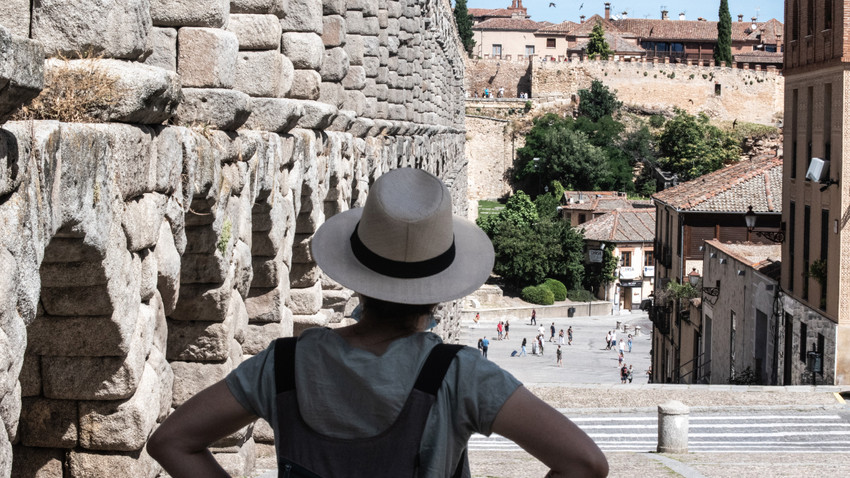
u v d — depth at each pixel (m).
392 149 25.89
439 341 3.46
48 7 6.95
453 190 58.81
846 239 29.88
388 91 27.12
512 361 65.19
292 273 15.80
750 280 36.94
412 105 30.03
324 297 19.28
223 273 10.29
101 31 7.10
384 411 3.31
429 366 3.36
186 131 8.63
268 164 11.70
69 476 8.27
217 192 9.51
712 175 56.91
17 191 5.09
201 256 10.04
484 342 64.38
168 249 8.36
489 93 124.69
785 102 36.94
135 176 7.25
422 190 3.60
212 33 9.97
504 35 138.88
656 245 59.12
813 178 30.97
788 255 34.59
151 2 9.91
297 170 13.29
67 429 8.14
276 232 12.38
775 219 49.47
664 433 18.59
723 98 124.88
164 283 8.52
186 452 3.41
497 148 114.56
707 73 124.44
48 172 5.50
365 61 22.52
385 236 3.52
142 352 8.02
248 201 11.02
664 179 107.88
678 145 112.06
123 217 7.14
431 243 3.55
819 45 32.72
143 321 7.98
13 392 5.08
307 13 13.77
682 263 50.12
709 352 43.25
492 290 81.88
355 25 22.39
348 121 17.81
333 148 16.06
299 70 13.88
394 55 27.08
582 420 24.86
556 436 3.24
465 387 3.33
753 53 141.12
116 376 7.90
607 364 65.06
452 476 3.39
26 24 6.96
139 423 8.12
